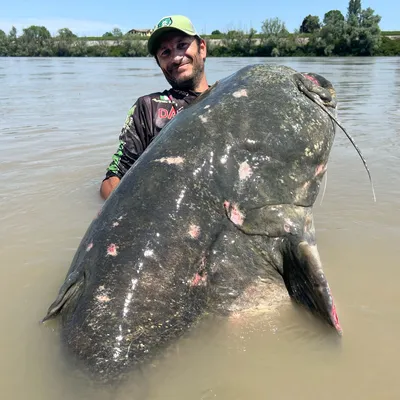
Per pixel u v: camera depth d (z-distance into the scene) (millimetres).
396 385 1846
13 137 6617
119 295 1969
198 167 2232
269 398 1808
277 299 2232
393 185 4184
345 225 3350
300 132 2375
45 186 4422
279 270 2244
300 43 49312
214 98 2449
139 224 2115
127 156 3729
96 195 4164
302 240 2195
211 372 1926
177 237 2107
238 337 2102
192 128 2336
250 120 2330
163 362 1926
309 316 2158
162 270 2045
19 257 2986
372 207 3666
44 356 1976
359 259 2854
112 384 1810
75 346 1905
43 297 2518
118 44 63250
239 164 2264
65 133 6891
